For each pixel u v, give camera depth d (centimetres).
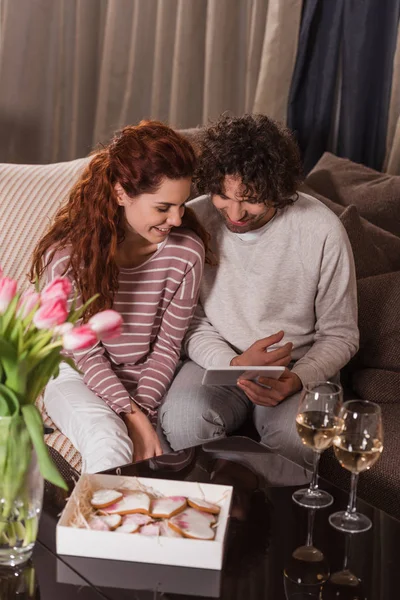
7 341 119
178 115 338
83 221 185
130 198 180
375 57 322
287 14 325
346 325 207
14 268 212
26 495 124
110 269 186
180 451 168
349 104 328
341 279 204
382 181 270
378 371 217
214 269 210
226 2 329
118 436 177
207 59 334
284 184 189
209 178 189
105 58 325
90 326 119
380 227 259
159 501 139
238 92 347
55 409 189
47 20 308
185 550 129
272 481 157
